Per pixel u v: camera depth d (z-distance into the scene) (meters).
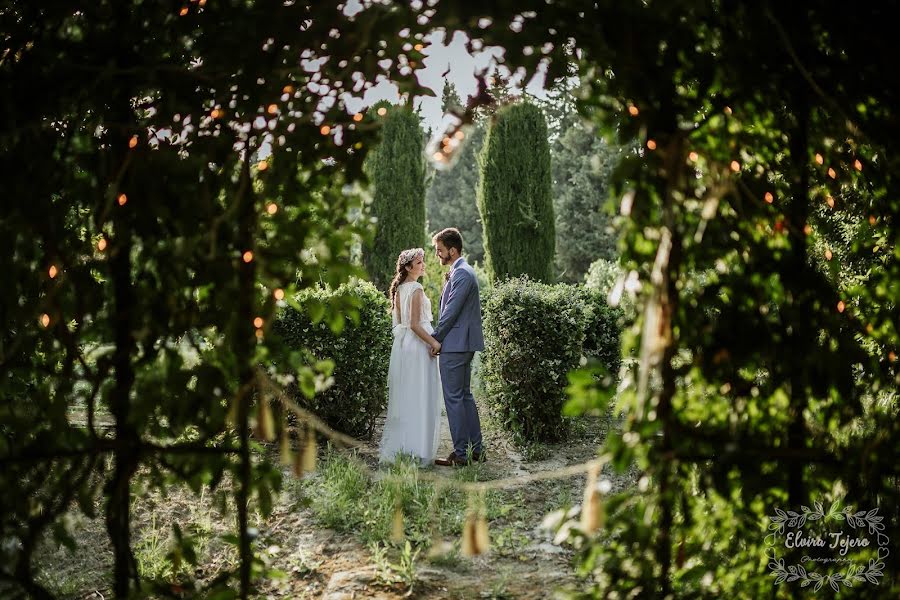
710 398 2.09
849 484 2.15
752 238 2.04
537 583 3.63
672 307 1.81
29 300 2.41
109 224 2.40
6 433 2.49
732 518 2.16
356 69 2.32
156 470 2.40
